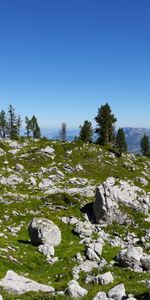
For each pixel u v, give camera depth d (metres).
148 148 154.38
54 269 35.16
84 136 135.62
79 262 36.75
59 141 112.31
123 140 146.88
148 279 30.64
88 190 65.19
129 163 102.69
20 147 107.81
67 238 44.94
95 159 100.19
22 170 87.62
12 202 58.34
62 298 24.92
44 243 40.94
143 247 43.31
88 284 29.25
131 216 51.38
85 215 53.28
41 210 54.12
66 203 57.34
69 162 95.44
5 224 48.19
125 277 31.80
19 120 169.88
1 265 32.78
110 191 53.03
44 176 85.19
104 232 47.56
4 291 25.47
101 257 38.19
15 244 39.66
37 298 24.48
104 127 120.06
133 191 58.03
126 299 23.16
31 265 35.25
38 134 176.75
